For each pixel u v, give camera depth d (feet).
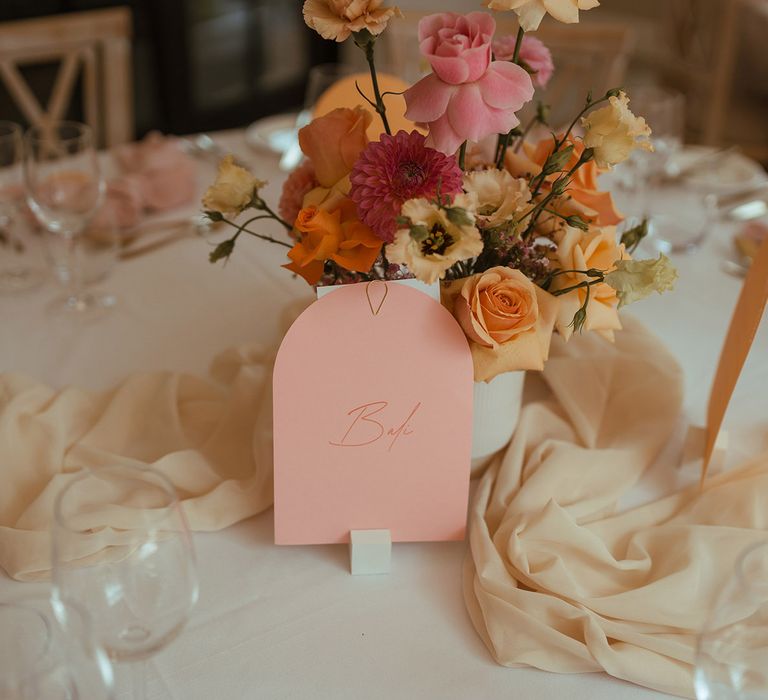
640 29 13.00
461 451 2.85
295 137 5.60
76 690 2.17
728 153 5.63
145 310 4.20
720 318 4.21
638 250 4.47
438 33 2.45
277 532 2.88
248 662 2.55
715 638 2.06
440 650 2.60
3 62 6.14
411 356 2.76
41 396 3.41
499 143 3.01
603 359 3.59
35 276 4.45
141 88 11.41
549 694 2.48
